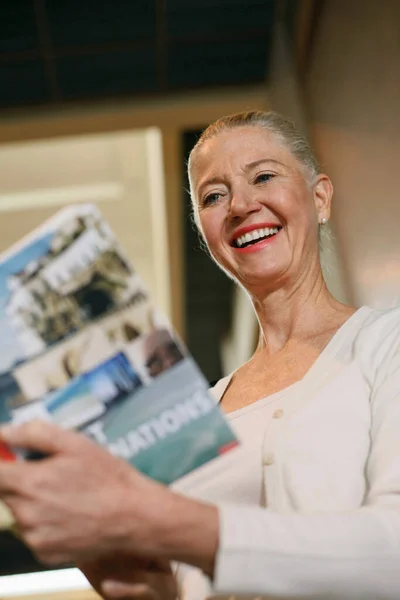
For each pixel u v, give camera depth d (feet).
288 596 2.23
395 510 2.41
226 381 4.08
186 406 2.47
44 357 2.47
